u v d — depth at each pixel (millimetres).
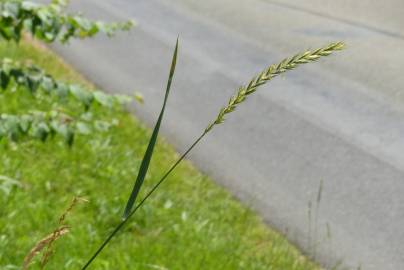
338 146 9336
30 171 7367
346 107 10711
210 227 6805
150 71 12320
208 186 8008
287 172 8656
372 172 8609
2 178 5582
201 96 11188
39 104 9258
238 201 7859
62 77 11352
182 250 6195
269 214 7566
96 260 5641
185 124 10070
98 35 14086
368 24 14758
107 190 7301
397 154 9125
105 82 11672
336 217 7574
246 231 6980
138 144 8969
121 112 10078
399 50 13172
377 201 7934
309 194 8094
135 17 15594
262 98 10891
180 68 12453
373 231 7301
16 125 4531
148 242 6340
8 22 4586
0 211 6273
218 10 16141
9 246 5629
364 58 12695
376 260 6785
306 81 11703
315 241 6988
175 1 16984
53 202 6789
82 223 6473
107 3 16656
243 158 9016
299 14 15633
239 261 6137
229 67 12547
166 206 7141
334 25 14805
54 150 7996
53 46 13242
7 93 9227
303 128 9898
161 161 8539
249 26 14922
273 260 6332
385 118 10305
